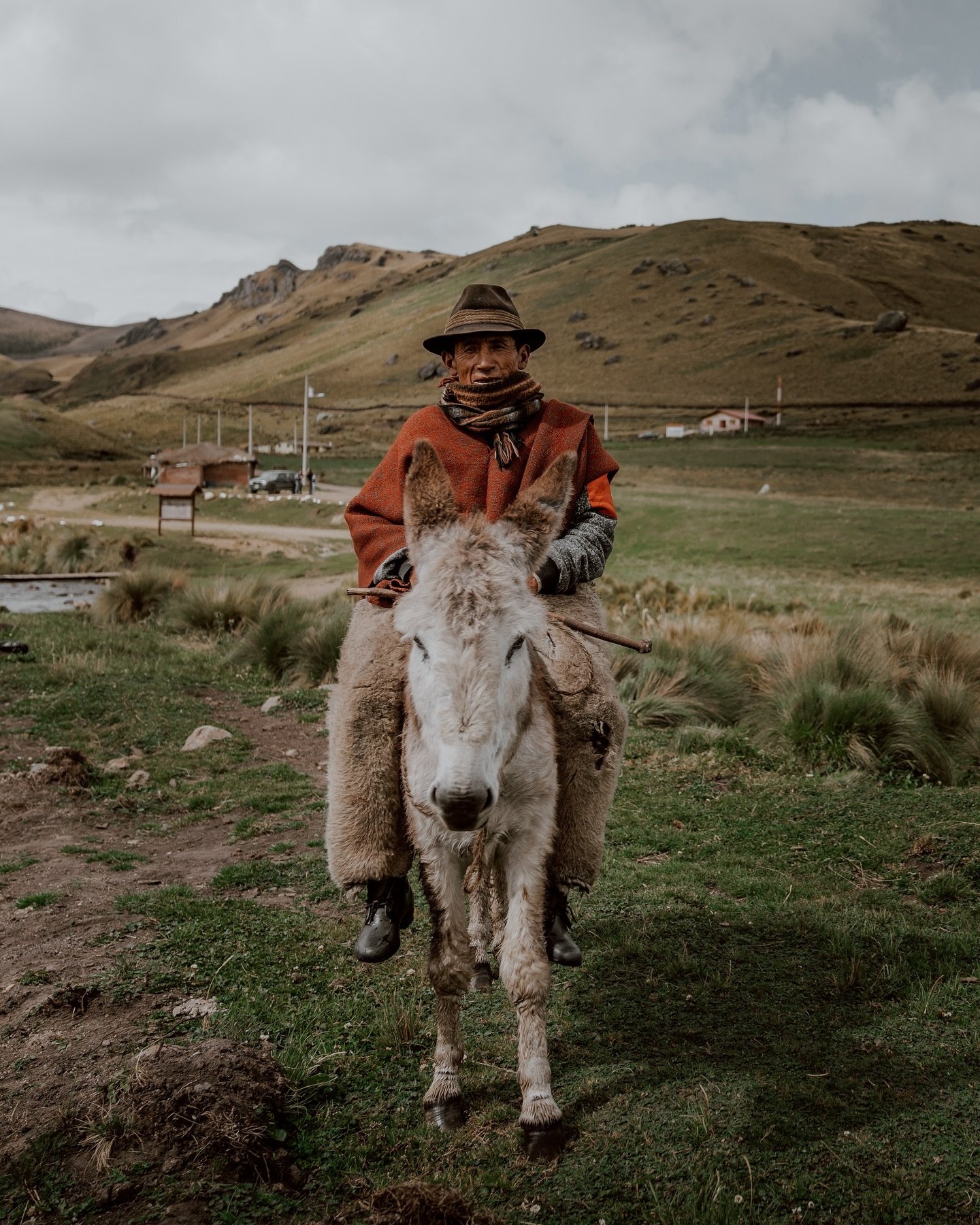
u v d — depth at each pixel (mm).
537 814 3090
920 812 6555
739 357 135500
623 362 142875
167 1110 3156
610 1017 3871
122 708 10266
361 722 3410
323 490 66125
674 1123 3168
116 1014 3943
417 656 2859
